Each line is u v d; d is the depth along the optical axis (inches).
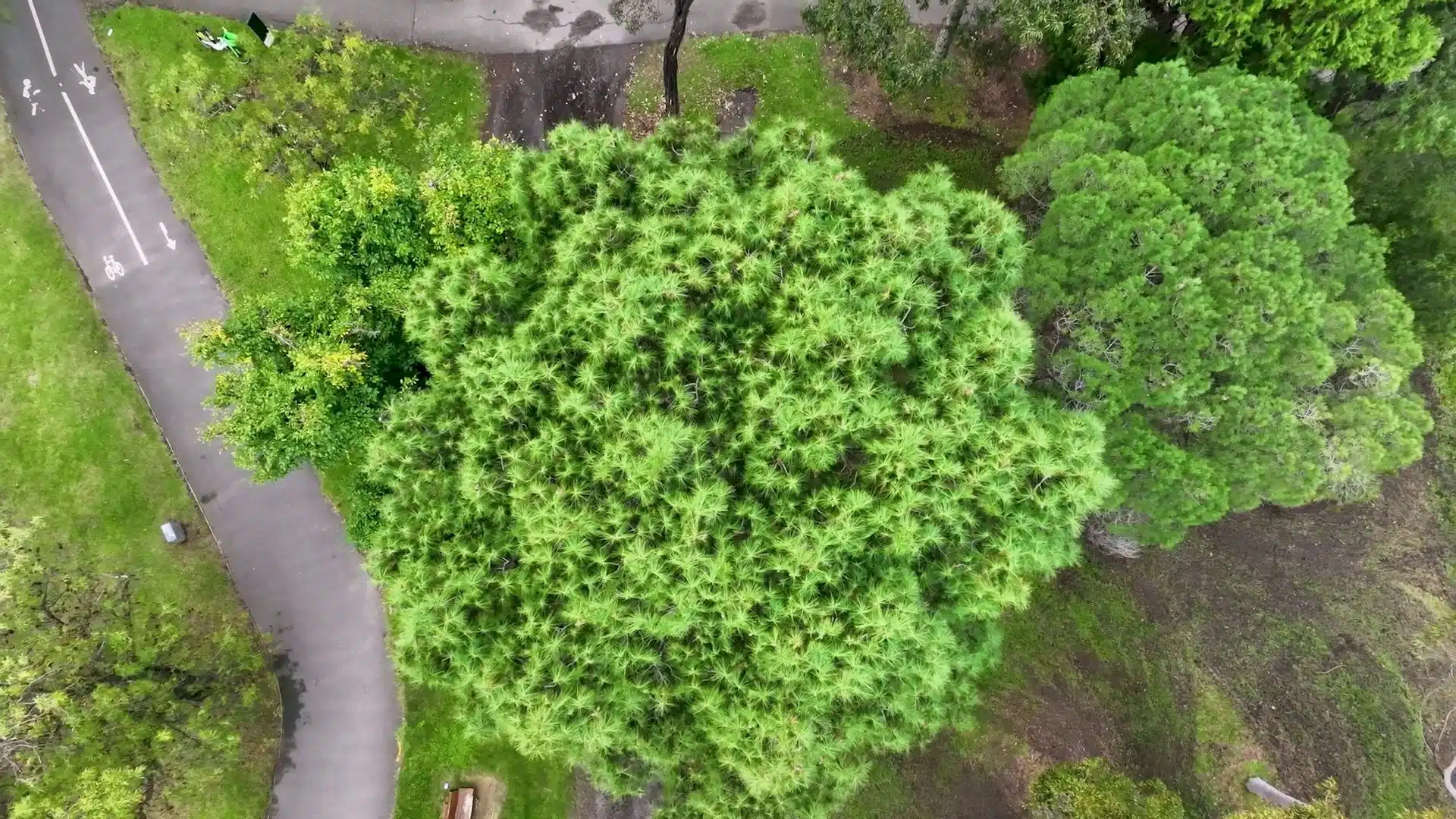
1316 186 408.2
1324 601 575.2
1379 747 539.8
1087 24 450.6
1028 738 554.6
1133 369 406.3
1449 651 557.9
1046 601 582.9
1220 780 539.5
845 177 366.0
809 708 324.8
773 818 371.6
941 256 345.7
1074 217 414.6
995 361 328.2
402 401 387.2
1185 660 569.0
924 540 313.7
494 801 558.3
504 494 335.9
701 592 307.3
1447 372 578.2
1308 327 394.3
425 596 334.3
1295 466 410.0
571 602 314.5
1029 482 319.6
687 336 323.0
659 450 303.7
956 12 554.9
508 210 448.5
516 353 339.6
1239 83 437.4
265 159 529.7
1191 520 433.4
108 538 571.8
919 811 542.6
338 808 562.9
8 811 446.3
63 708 431.5
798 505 318.7
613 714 324.8
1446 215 468.1
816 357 319.9
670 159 409.7
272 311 443.5
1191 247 394.3
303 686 576.1
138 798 437.7
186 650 516.4
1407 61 442.0
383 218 448.1
